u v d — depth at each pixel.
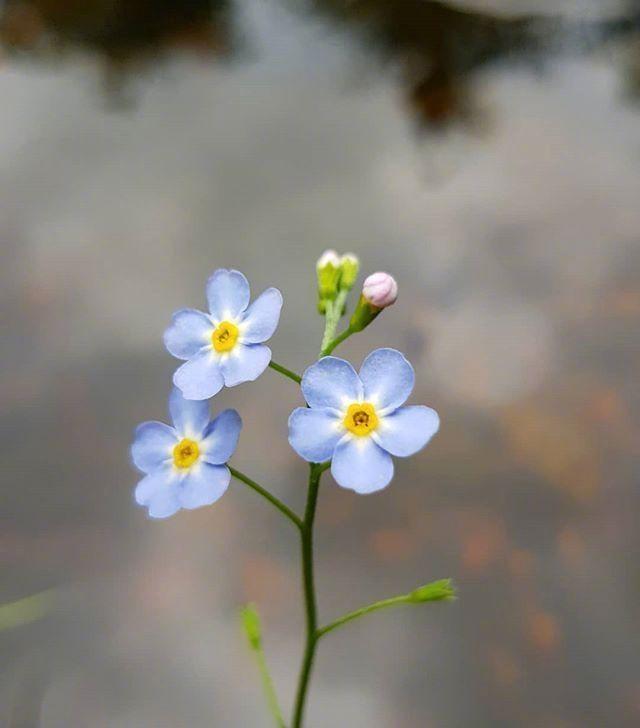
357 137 0.19
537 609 0.11
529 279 0.15
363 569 0.12
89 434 0.13
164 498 0.08
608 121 0.19
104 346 0.14
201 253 0.16
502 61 0.22
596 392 0.13
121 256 0.15
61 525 0.12
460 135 0.19
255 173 0.18
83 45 0.22
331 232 0.16
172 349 0.08
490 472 0.12
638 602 0.11
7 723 0.11
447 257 0.15
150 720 0.11
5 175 0.17
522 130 0.19
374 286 0.08
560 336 0.14
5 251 0.15
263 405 0.13
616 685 0.11
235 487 0.12
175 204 0.17
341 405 0.08
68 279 0.15
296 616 0.11
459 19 0.24
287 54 0.22
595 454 0.12
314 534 0.12
